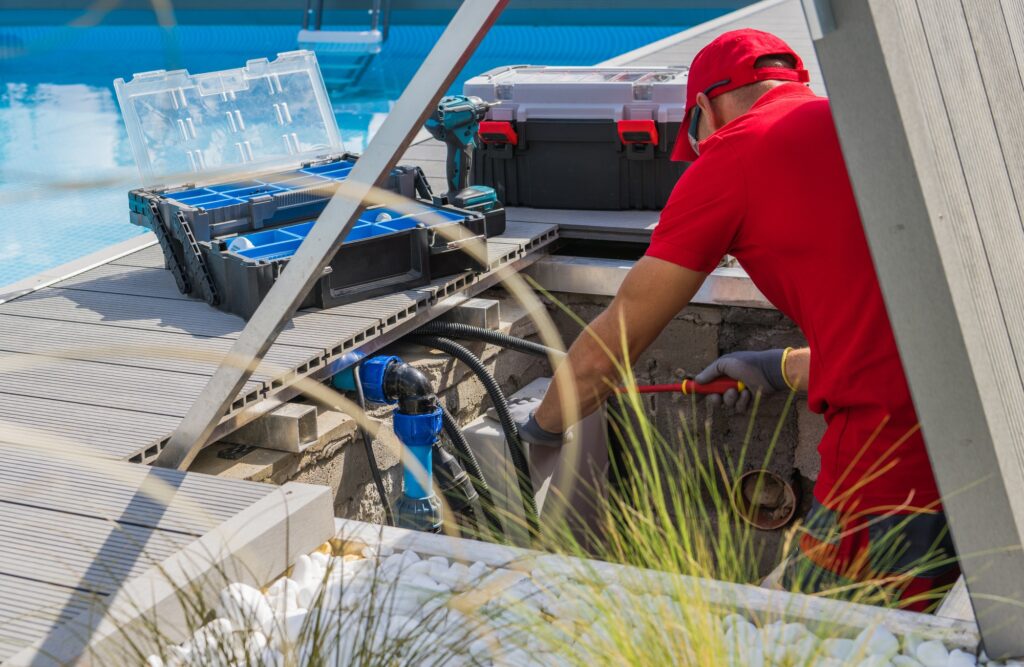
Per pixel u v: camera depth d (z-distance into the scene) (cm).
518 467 306
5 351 304
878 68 141
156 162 375
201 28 1480
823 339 208
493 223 385
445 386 338
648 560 157
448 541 202
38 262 663
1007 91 174
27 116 1091
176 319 328
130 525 202
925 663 162
